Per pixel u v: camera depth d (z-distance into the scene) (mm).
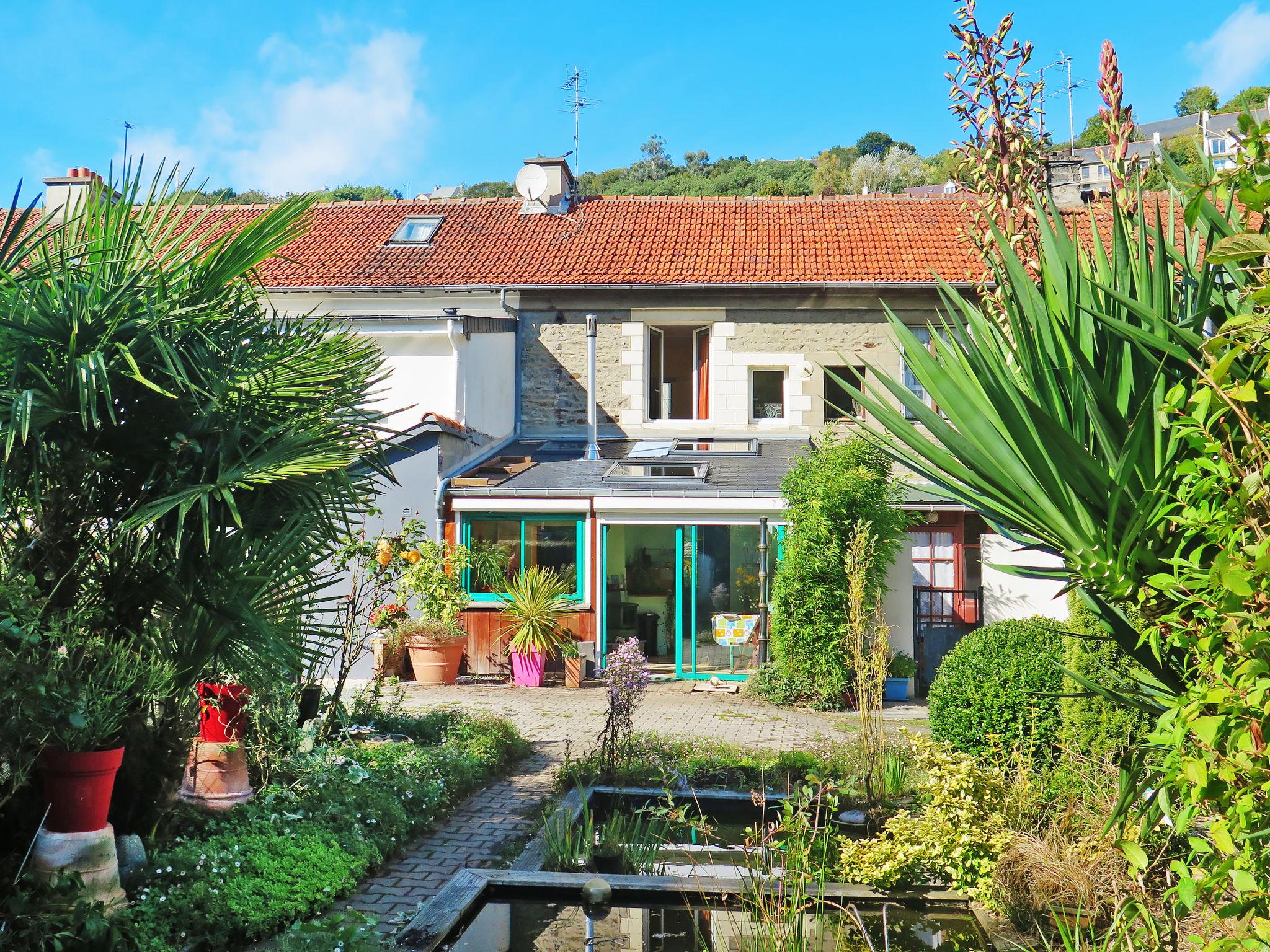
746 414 19531
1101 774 6102
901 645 15914
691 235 21453
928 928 5379
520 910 5676
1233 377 2615
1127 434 2891
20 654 4754
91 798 5035
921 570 16297
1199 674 2670
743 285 19156
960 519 16234
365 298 19969
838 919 5492
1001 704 8375
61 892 4656
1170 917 3764
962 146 3795
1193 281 3244
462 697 14523
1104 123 3359
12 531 5570
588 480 17078
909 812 7414
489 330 18875
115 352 5480
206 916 5098
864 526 10664
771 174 91062
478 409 18500
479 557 16891
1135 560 2826
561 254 20766
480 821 7863
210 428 5738
